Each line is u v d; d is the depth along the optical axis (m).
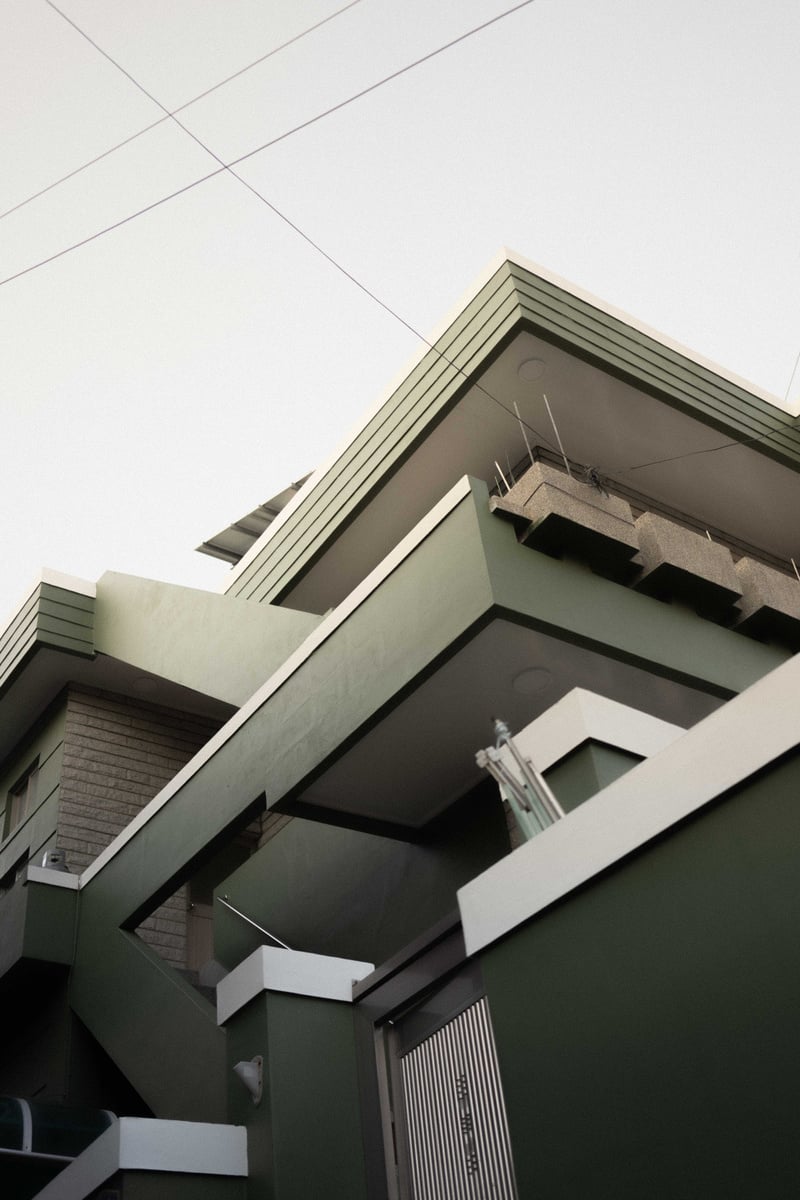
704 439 9.72
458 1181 5.36
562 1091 4.28
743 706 4.11
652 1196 3.82
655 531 7.86
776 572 8.52
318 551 10.38
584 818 4.59
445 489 9.98
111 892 9.91
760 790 4.00
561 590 7.14
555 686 7.35
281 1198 5.72
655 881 4.24
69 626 12.08
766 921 3.81
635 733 5.43
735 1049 3.74
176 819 9.31
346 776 7.96
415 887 8.41
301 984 6.59
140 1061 8.35
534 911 4.65
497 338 8.73
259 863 10.19
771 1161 3.51
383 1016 6.31
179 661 10.94
